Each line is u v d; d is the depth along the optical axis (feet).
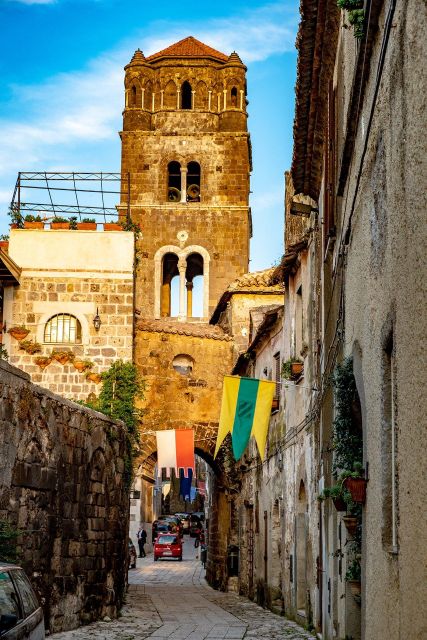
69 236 110.42
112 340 108.78
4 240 113.09
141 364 132.87
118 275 109.81
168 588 132.57
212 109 203.31
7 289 109.09
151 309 193.26
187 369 136.26
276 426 94.07
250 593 112.16
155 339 133.90
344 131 46.32
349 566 43.42
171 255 197.06
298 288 80.69
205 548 169.68
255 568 109.29
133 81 204.13
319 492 63.98
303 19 53.06
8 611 34.09
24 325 108.78
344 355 47.85
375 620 33.63
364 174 37.58
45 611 62.13
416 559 24.59
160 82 204.74
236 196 196.85
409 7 24.90
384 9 30.37
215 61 206.49
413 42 24.38
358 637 45.55
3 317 108.58
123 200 198.49
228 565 129.08
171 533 214.28
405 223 26.14
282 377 84.28
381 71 30.76
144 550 201.46
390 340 30.63
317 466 65.67
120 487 84.89
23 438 58.03
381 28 31.35
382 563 31.60
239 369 130.93
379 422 32.65
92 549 74.28
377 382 33.47
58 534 65.26
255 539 110.22
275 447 93.71
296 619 76.64
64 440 66.90
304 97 61.05
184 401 134.31
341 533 49.62
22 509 57.93
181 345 135.64
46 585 62.34
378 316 33.19
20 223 111.34
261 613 90.12
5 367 54.24
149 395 132.57
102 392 107.14
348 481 37.17
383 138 31.01
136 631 69.46
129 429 106.32
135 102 203.72
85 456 72.59
